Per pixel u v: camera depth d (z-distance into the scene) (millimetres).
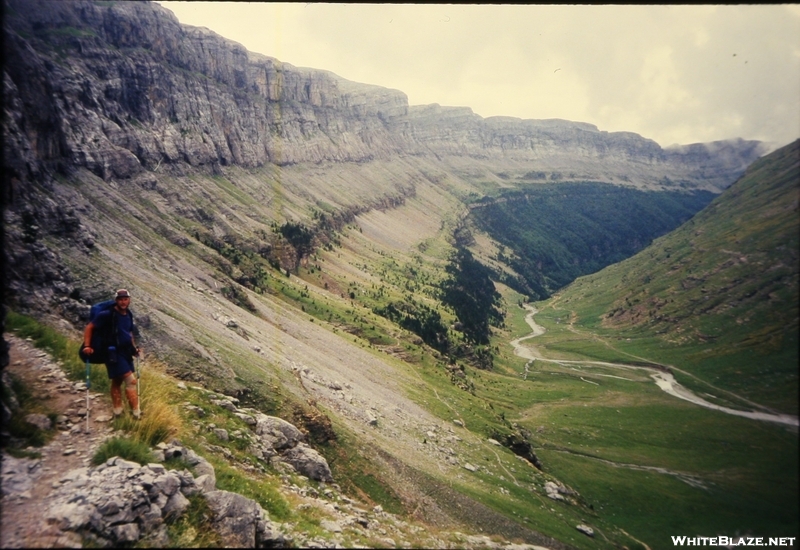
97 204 125625
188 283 117188
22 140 72812
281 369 87812
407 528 47375
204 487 22688
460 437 115375
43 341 27250
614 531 55344
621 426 80062
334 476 61250
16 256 43625
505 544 63406
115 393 23516
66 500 16906
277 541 23484
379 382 137250
